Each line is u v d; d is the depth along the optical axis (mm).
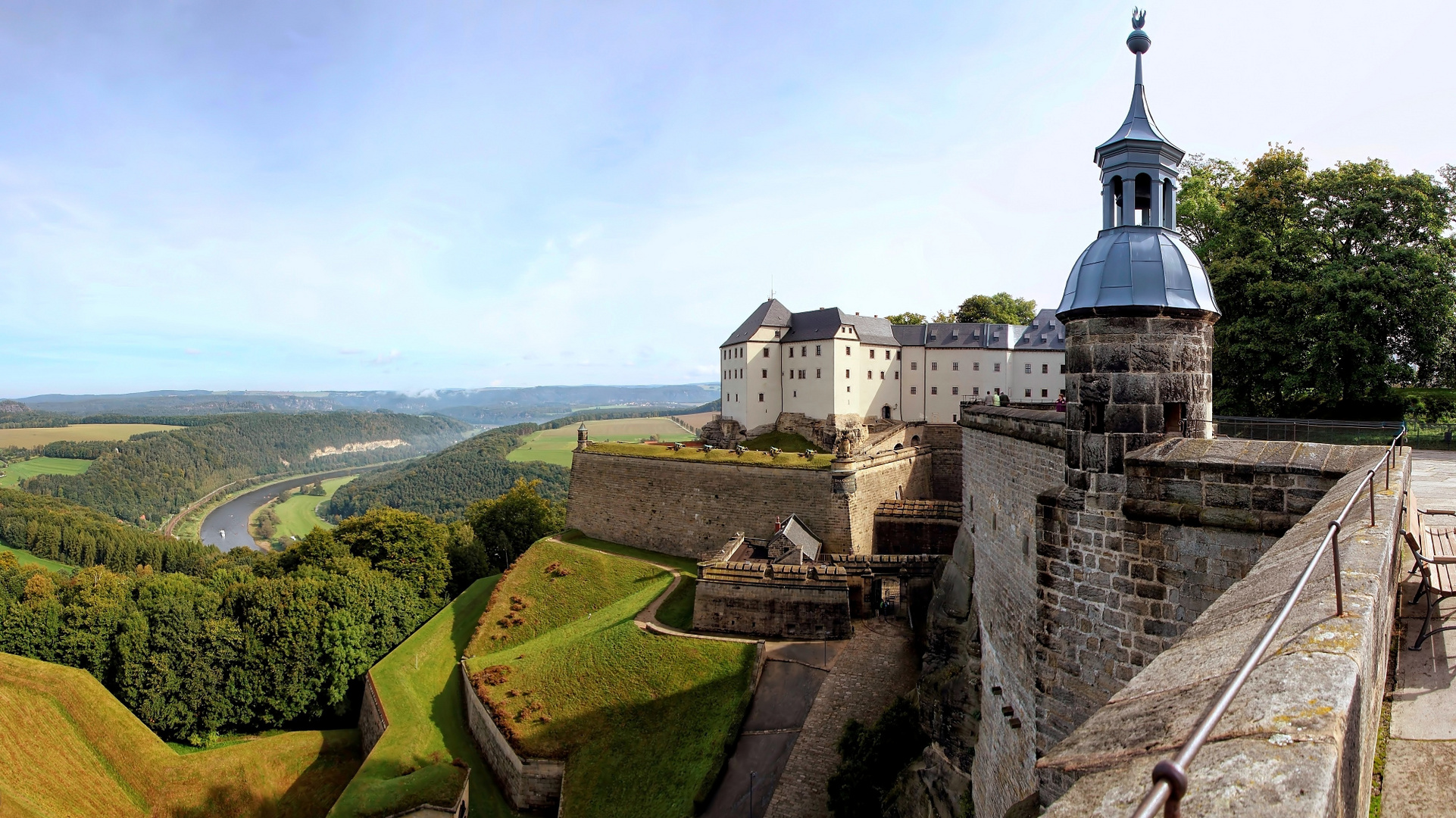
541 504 96250
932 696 28406
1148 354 13266
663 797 34031
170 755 50625
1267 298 38281
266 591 59438
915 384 95312
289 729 58938
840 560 46688
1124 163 14234
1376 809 6938
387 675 55031
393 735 46719
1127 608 13391
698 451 67375
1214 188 52312
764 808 30766
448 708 50062
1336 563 5371
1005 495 24125
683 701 40062
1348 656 4480
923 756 27844
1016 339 95750
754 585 45219
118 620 59438
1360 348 35250
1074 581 14203
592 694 43406
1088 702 14133
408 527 74438
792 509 57688
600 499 70938
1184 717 4262
